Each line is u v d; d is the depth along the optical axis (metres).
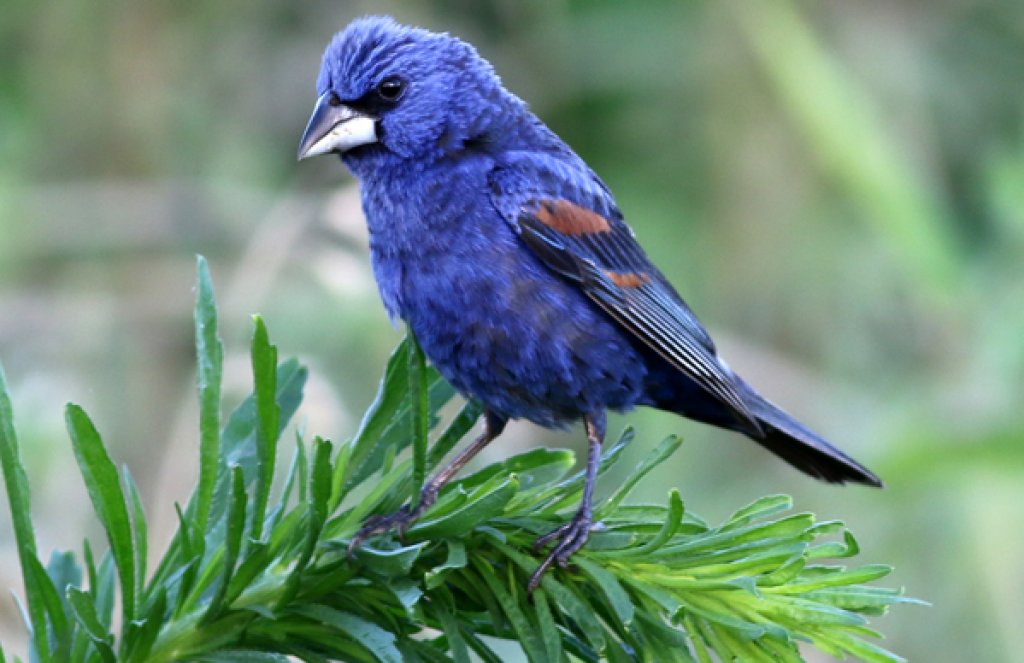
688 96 11.31
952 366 10.59
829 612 4.23
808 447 8.20
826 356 11.09
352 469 4.62
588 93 11.57
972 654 9.71
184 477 9.46
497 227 7.68
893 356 11.03
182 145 12.02
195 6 12.01
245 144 12.14
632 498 11.09
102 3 11.77
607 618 4.48
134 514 4.14
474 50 8.15
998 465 9.48
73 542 9.84
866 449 10.00
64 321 11.46
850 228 11.13
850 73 11.77
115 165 11.88
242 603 4.27
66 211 11.73
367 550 4.21
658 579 4.40
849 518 10.32
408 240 7.64
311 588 4.36
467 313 7.54
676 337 7.94
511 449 10.84
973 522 9.67
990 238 11.34
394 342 10.85
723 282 11.20
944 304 10.69
